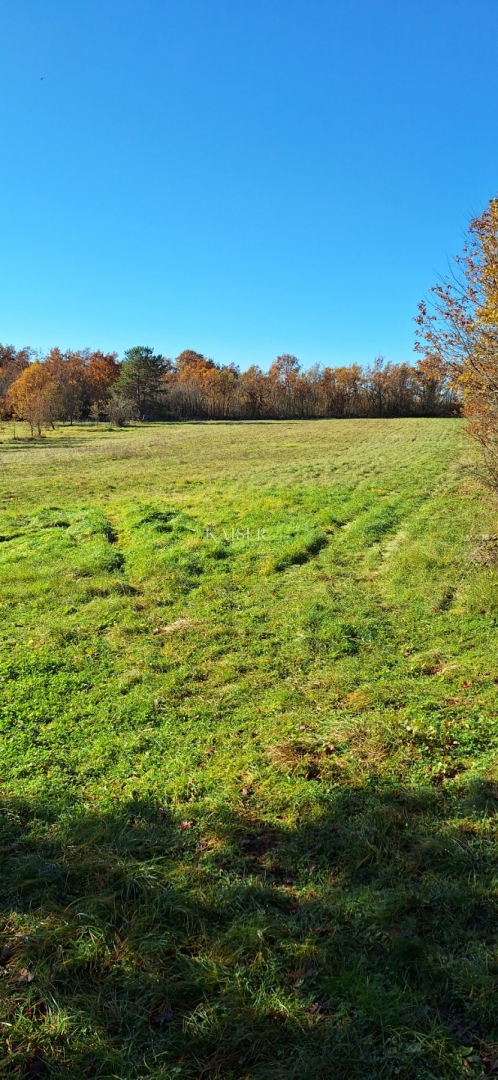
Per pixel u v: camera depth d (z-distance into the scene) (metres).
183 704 5.72
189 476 24.66
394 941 2.92
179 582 9.59
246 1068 2.43
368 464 25.84
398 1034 2.49
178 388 92.31
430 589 8.45
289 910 3.23
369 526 12.62
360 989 2.69
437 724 4.98
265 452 35.03
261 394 96.44
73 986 2.82
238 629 7.51
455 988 2.69
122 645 7.20
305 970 2.85
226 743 4.99
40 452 38.41
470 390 9.32
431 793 4.12
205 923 3.15
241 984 2.78
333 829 3.86
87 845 3.76
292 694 5.75
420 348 9.52
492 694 5.43
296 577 9.67
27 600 9.03
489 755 4.55
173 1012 2.69
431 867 3.45
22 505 18.38
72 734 5.24
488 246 8.33
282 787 4.32
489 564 9.10
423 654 6.42
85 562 10.64
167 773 4.59
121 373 83.62
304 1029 2.55
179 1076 2.39
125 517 15.34
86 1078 2.41
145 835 3.88
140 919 3.17
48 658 6.80
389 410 95.62
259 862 3.62
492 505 13.23
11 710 5.66
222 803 4.17
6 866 3.62
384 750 4.71
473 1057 2.40
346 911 3.15
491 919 3.05
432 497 16.22
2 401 71.81
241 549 11.53
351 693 5.73
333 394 97.31
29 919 3.19
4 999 2.75
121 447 41.22
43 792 4.39
